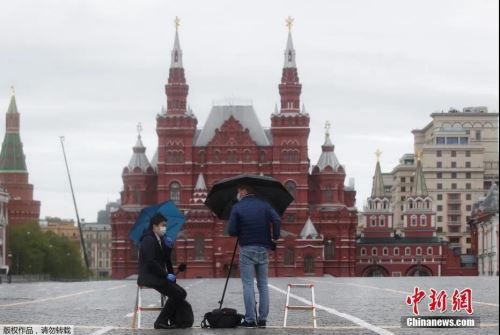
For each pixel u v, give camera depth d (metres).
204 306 43.94
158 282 28.00
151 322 31.84
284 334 26.20
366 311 37.06
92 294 60.22
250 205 28.72
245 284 28.62
